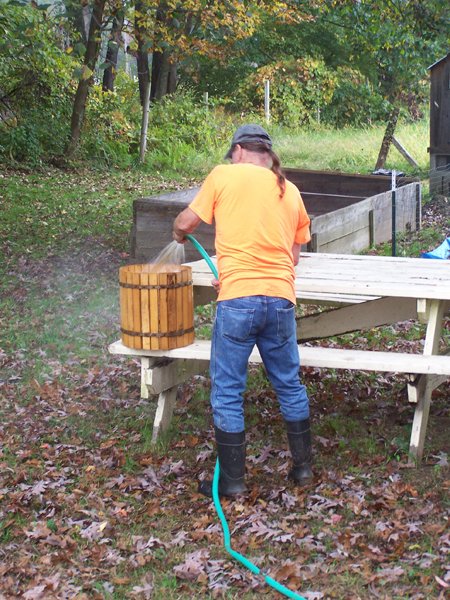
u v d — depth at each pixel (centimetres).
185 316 493
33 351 707
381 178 1240
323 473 460
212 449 506
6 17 1878
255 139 442
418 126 2425
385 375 624
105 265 1007
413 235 1127
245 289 422
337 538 393
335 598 352
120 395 605
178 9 1573
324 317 549
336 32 2992
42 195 1505
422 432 478
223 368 434
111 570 379
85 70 1330
